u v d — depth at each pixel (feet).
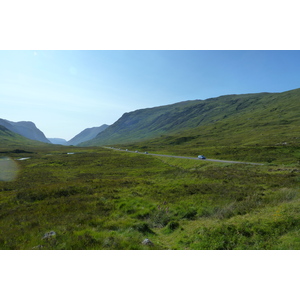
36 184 130.52
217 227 37.45
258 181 93.71
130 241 35.68
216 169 155.53
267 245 30.32
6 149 514.27
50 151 529.86
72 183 111.86
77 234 38.63
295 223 35.17
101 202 66.39
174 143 625.00
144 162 283.79
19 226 46.57
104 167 251.60
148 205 60.85
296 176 99.66
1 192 100.12
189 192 75.05
